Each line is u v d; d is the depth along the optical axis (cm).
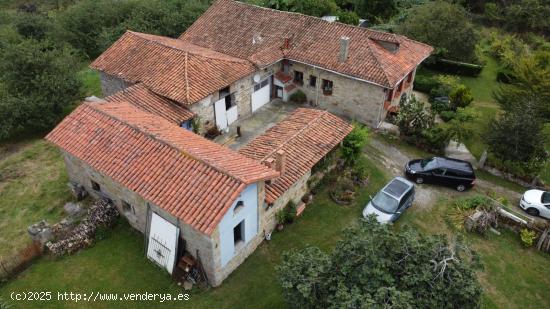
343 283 1281
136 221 1825
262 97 2908
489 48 4184
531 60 2839
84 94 2959
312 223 2002
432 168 2278
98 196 1980
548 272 1844
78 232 1802
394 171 2414
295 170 1930
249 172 1612
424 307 1232
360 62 2672
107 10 4241
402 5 4653
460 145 2684
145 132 1783
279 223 1930
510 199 2280
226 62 2592
